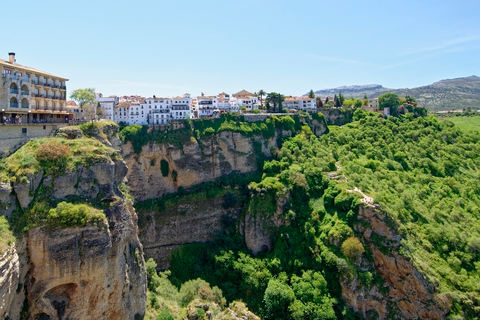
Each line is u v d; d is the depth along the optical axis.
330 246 84.06
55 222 45.84
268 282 80.44
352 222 85.81
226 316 63.53
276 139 126.75
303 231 89.75
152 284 70.94
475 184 108.00
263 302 78.62
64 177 50.09
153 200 97.06
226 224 100.06
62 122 70.19
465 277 79.12
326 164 110.25
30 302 45.03
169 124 105.88
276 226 93.75
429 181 109.00
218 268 86.62
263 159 116.75
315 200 97.44
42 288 45.38
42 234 45.22
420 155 121.25
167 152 101.50
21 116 61.19
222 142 110.94
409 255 78.94
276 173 109.19
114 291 51.25
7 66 57.66
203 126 111.44
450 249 86.00
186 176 101.44
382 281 79.06
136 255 58.44
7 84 57.06
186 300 71.62
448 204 99.19
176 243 94.38
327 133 139.88
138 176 98.44
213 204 100.94
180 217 96.38
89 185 52.28
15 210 45.69
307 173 103.56
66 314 47.50
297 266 83.31
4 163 48.97
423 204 99.19
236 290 81.56
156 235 93.06
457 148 125.56
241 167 112.38
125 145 97.69
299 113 141.62
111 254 50.50
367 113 150.62
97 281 48.22
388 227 81.81
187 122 108.50
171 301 70.00
